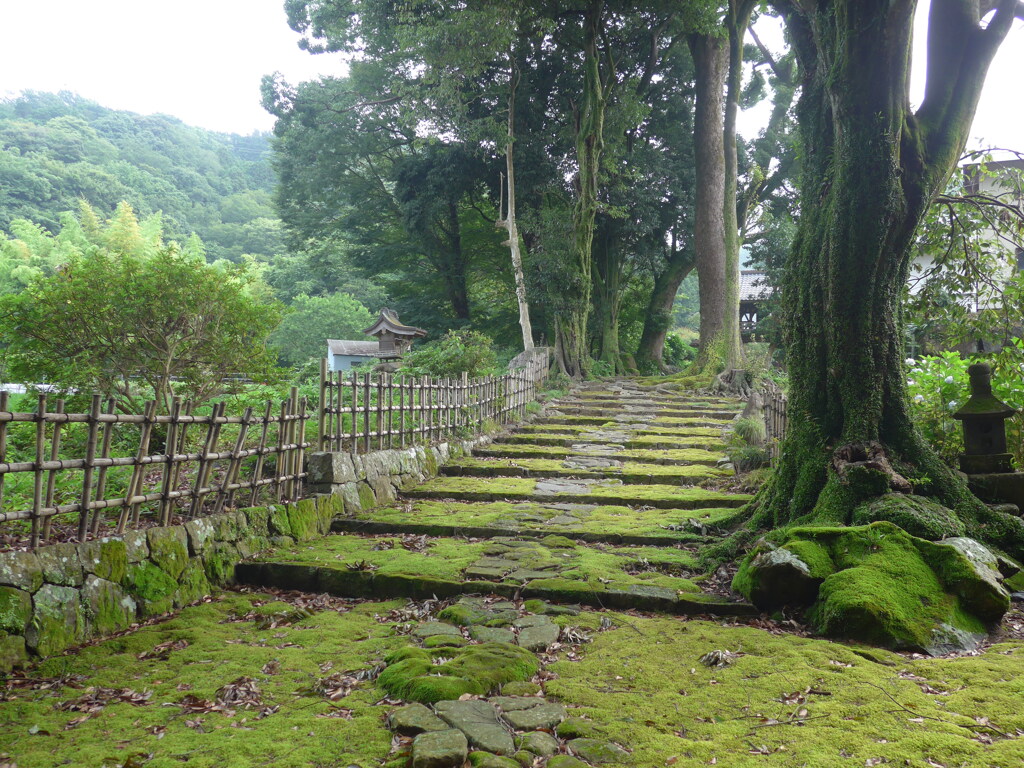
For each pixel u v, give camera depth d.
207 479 5.16
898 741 2.83
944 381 6.80
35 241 36.94
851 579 4.24
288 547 5.75
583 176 18.30
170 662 3.72
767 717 3.07
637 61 21.92
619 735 2.92
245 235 57.03
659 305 25.94
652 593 4.73
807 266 6.10
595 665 3.69
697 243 20.38
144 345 7.37
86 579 4.00
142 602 4.33
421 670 3.47
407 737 2.93
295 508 6.09
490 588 4.86
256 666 3.68
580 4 17.27
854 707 3.15
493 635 4.09
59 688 3.35
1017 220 7.38
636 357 26.03
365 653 3.87
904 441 5.64
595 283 23.17
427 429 9.09
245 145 92.38
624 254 23.73
